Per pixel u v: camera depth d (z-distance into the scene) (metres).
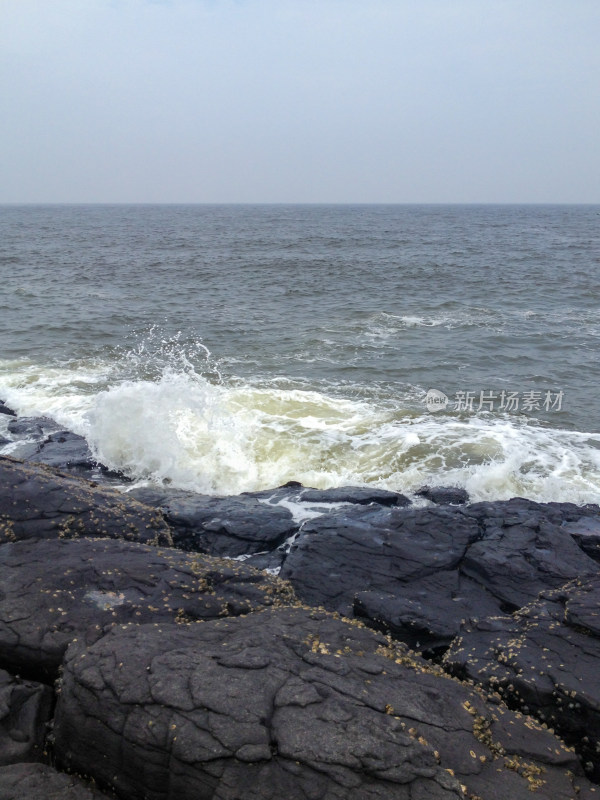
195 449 11.48
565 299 27.59
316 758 4.17
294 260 41.88
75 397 14.40
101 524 7.74
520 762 4.58
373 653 5.38
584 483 10.81
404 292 29.33
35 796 4.38
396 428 13.00
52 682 5.36
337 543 7.76
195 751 4.27
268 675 4.78
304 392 15.02
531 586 7.07
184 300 26.81
